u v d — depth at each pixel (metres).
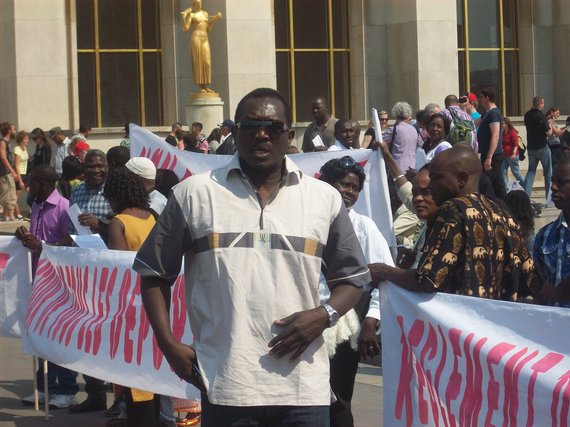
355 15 31.86
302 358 5.45
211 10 29.69
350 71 32.06
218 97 28.19
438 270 6.00
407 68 31.23
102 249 8.61
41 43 28.55
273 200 5.51
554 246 7.27
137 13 30.52
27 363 12.23
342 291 5.59
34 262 10.28
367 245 7.65
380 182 10.99
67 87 29.00
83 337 8.57
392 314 6.30
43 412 10.02
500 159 17.47
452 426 6.06
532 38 33.44
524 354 5.66
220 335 5.42
